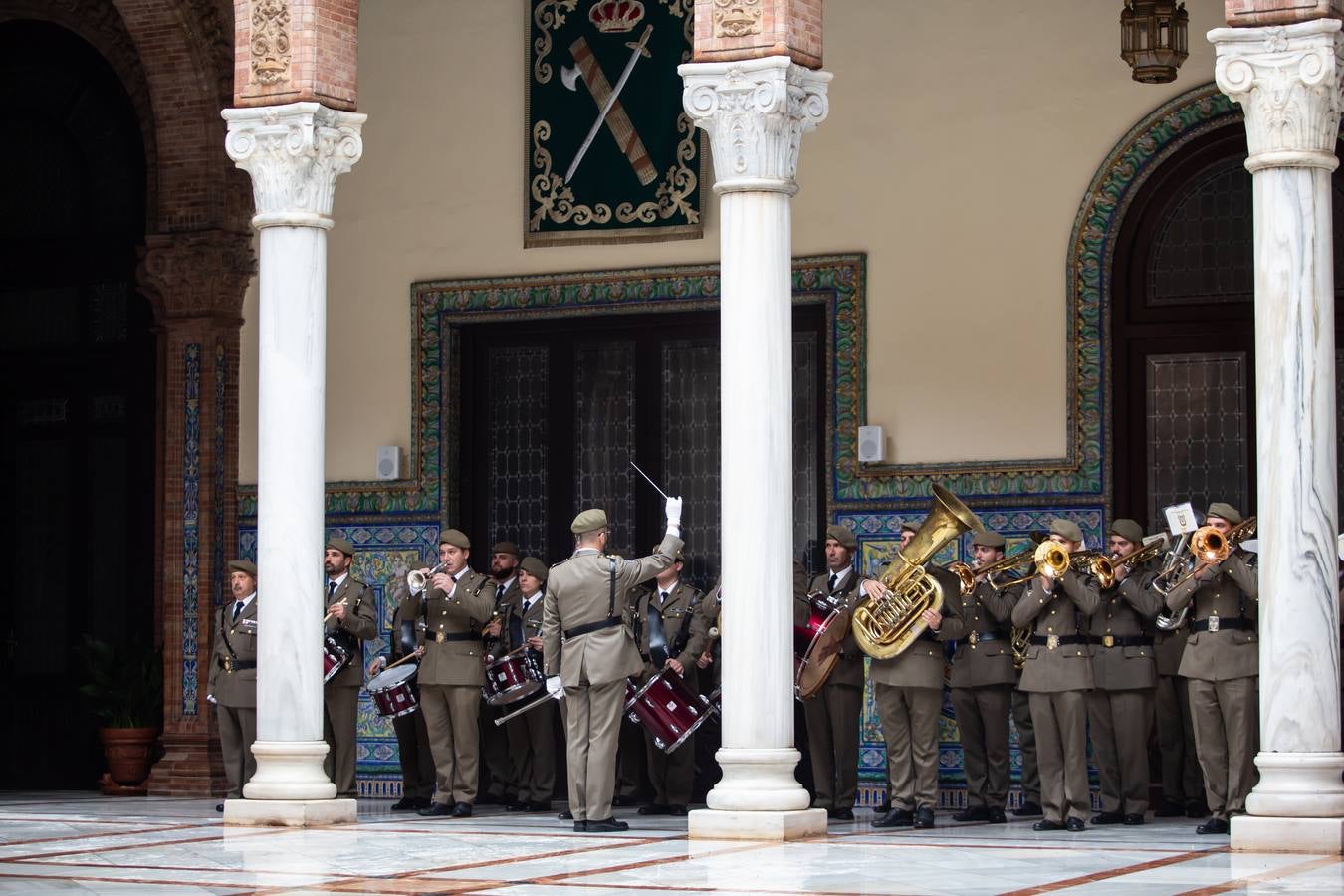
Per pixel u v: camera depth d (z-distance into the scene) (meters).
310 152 18.11
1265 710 14.76
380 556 23.17
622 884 12.54
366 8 23.67
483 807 20.91
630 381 22.58
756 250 16.16
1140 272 20.28
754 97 16.09
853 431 21.11
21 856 14.71
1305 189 14.89
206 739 23.11
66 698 24.73
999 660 18.52
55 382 24.94
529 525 22.95
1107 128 20.27
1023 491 20.33
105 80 24.75
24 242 25.14
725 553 16.14
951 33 20.97
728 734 15.99
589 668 16.89
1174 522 16.78
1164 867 13.39
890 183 21.16
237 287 23.73
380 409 23.31
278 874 13.36
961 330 20.75
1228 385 19.92
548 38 22.77
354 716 20.25
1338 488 19.22
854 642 18.86
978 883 12.39
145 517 24.38
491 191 22.95
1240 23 15.03
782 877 12.85
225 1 23.48
